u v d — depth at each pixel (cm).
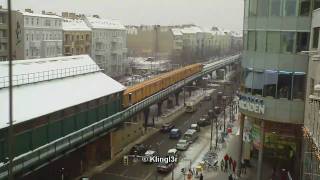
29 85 4681
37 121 4097
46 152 4019
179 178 4959
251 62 4425
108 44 13188
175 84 9150
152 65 15188
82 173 5156
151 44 18762
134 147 6009
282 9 4112
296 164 4456
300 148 4412
